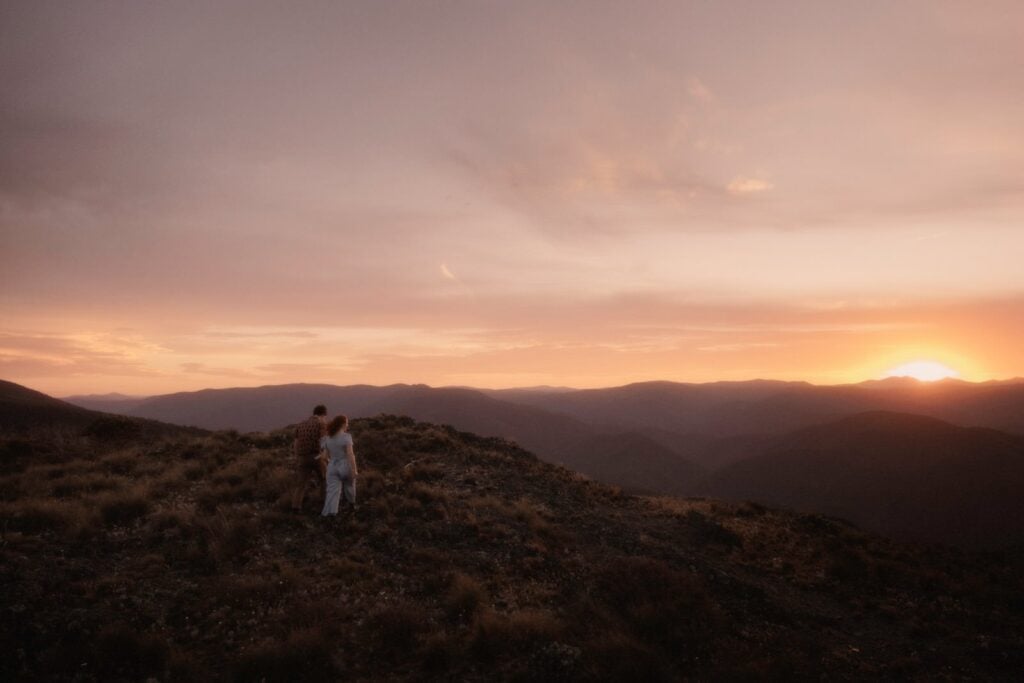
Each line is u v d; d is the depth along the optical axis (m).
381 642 7.34
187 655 6.61
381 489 12.81
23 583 7.39
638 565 10.26
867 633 9.94
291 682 6.34
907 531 117.94
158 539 9.48
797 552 13.49
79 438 19.28
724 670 7.60
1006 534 106.19
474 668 7.04
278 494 11.90
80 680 5.96
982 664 8.91
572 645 7.62
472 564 9.94
